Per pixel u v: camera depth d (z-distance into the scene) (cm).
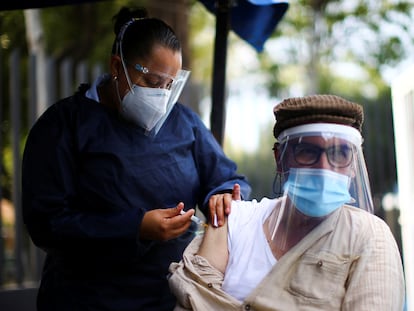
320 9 1125
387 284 185
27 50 812
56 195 233
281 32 1134
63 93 501
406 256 380
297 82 1188
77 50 899
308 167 192
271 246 201
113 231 224
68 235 227
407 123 373
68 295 242
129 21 250
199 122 267
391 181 621
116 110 249
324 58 1169
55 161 236
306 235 196
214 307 198
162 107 238
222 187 252
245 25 357
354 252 191
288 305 190
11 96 466
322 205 190
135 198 239
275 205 206
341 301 188
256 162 582
